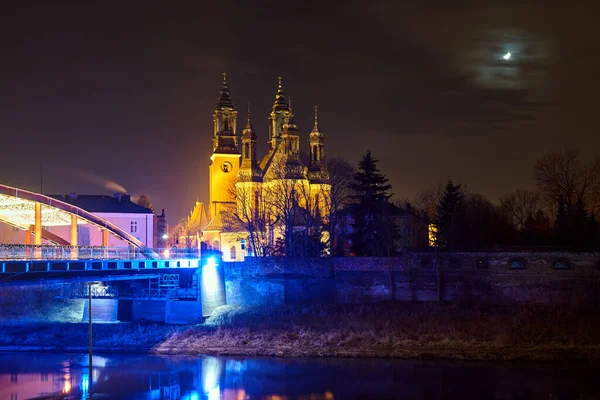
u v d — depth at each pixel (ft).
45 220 294.66
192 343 283.18
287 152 445.37
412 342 276.21
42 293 336.49
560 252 317.22
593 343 269.64
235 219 443.73
